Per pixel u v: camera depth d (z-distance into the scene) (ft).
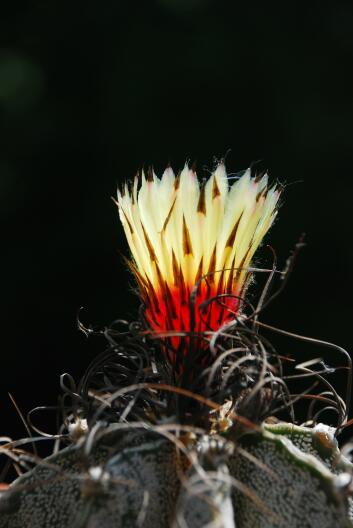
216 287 2.11
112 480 2.01
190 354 2.08
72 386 2.19
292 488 2.04
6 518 2.09
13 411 7.59
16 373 7.81
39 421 6.57
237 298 2.12
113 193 8.36
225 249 2.10
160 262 2.12
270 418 2.22
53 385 7.83
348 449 2.11
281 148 8.32
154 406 2.12
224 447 2.02
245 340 2.12
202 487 2.00
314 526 2.03
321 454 2.11
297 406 4.57
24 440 2.17
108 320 8.01
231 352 2.08
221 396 2.07
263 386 2.12
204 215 2.09
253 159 8.32
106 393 2.19
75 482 2.08
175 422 2.06
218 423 2.08
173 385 2.10
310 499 2.03
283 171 8.23
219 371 2.10
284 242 7.91
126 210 2.14
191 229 2.10
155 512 2.02
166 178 2.13
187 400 2.07
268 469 2.03
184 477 2.02
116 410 2.14
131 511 2.02
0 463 3.96
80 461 2.08
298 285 7.77
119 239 8.20
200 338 2.09
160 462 2.04
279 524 2.03
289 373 4.59
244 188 2.12
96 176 8.39
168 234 2.10
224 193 2.12
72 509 2.07
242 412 2.07
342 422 2.17
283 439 2.06
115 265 8.13
